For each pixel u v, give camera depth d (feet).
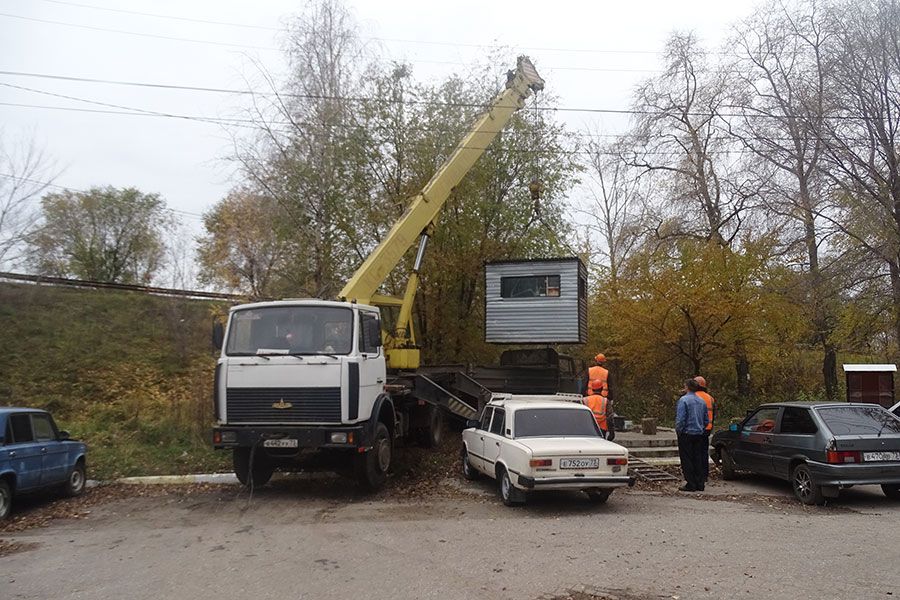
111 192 116.16
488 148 66.80
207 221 87.71
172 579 21.07
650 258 65.87
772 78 70.13
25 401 57.41
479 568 21.67
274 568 22.15
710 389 78.07
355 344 35.14
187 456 46.16
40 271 96.58
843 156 60.39
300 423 34.24
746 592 18.88
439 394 48.21
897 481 32.12
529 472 30.86
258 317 36.04
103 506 34.24
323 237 62.39
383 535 26.73
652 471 41.45
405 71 66.39
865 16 60.75
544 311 58.39
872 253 58.95
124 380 65.87
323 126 61.11
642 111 79.82
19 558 24.09
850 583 19.63
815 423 34.22
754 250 61.57
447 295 67.97
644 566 21.68
